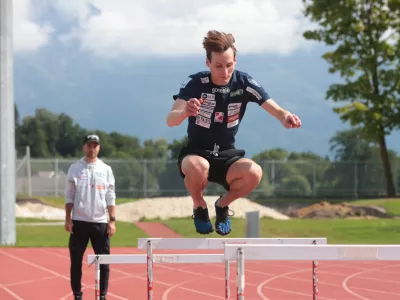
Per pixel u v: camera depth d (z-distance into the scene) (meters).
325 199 41.81
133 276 11.66
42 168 42.75
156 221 23.25
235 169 5.09
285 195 43.59
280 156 60.38
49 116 84.44
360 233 19.94
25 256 13.67
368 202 31.91
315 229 20.66
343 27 37.97
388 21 38.56
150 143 76.88
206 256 6.04
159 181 43.66
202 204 5.22
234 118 5.20
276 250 4.19
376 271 12.62
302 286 10.91
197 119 5.15
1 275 11.50
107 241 7.88
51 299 9.51
